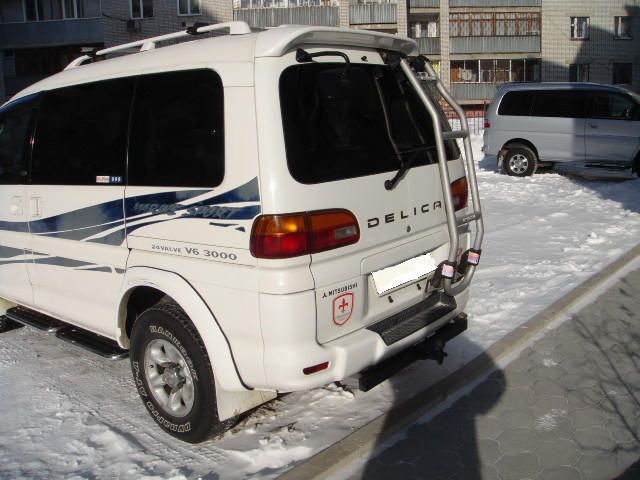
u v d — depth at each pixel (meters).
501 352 4.41
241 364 3.09
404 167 3.34
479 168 15.72
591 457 3.23
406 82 3.68
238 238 2.99
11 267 4.61
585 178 13.23
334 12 35.81
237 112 3.00
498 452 3.31
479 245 3.81
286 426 3.62
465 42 38.03
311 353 2.96
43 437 3.62
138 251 3.52
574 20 37.97
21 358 4.82
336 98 3.20
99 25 36.72
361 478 3.12
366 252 3.22
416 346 3.55
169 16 35.47
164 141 3.37
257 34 3.08
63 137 4.05
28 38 37.72
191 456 3.37
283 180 2.89
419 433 3.51
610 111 12.97
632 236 7.61
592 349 4.49
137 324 3.57
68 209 3.95
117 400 4.07
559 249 7.21
